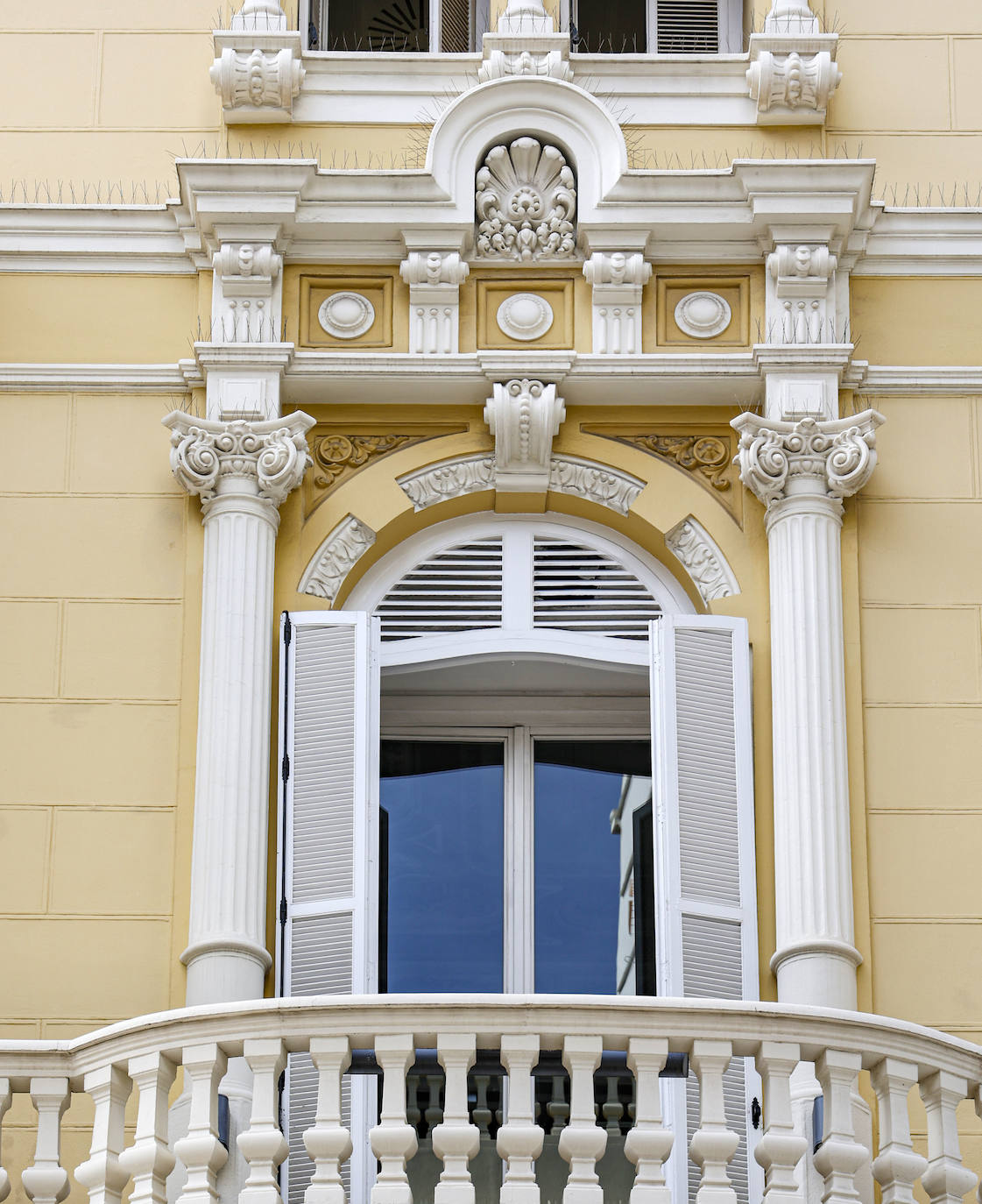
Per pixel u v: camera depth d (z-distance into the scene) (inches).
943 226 737.6
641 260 725.9
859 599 703.1
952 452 719.7
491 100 735.7
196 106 756.6
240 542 695.7
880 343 729.6
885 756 687.1
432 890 701.9
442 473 719.7
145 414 723.4
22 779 682.8
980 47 764.0
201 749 676.7
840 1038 569.0
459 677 719.1
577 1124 556.7
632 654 706.8
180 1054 569.0
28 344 729.0
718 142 748.6
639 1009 562.6
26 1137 644.1
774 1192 556.1
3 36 763.4
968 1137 650.2
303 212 726.5
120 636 698.2
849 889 667.4
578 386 719.1
